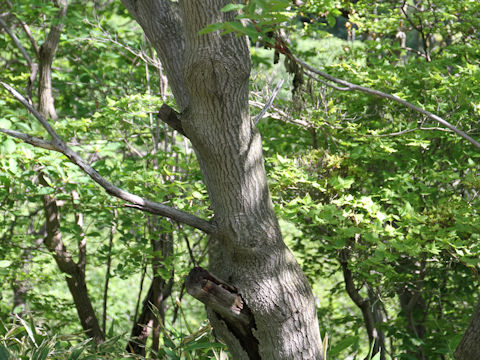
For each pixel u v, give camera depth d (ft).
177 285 17.31
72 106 21.93
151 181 13.83
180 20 9.46
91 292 30.27
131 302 34.63
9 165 12.34
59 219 19.71
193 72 7.75
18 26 20.18
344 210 12.55
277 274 8.88
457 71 15.80
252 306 8.87
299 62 10.37
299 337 9.04
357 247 12.98
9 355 10.75
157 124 18.03
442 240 11.68
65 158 12.98
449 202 13.29
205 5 7.36
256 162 8.59
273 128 18.75
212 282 8.82
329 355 12.24
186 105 9.29
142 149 22.70
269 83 15.74
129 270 16.10
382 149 14.40
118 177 14.56
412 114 16.05
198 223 8.84
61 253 18.85
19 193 14.93
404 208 12.25
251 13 5.75
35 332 12.49
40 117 8.63
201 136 8.25
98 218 16.03
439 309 18.42
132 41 20.35
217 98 7.91
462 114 13.93
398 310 22.17
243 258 8.86
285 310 8.91
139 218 15.37
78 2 23.35
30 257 21.71
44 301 21.34
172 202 14.32
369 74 16.07
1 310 23.12
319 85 16.06
